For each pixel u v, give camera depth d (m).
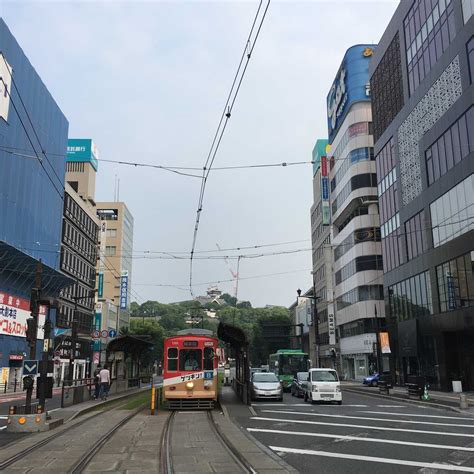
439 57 37.50
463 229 33.78
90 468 9.42
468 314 33.16
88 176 87.00
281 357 40.00
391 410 22.16
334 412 21.11
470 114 32.78
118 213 108.44
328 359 82.19
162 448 11.80
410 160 43.09
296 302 111.75
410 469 9.65
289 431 15.08
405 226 44.28
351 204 64.81
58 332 56.03
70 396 22.86
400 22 45.44
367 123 63.56
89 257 78.00
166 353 23.09
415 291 42.06
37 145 51.53
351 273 65.31
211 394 22.58
